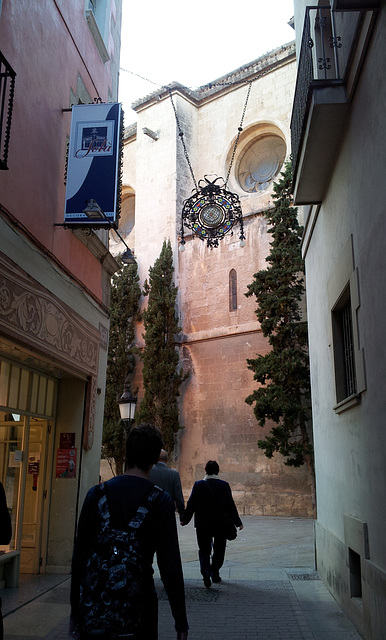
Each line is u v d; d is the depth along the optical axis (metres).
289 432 18.67
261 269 21.62
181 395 22.70
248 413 20.77
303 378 18.23
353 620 5.98
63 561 8.97
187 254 23.98
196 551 11.39
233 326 21.80
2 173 6.73
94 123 8.63
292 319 19.16
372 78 5.06
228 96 25.83
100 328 10.79
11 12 7.23
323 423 8.43
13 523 7.93
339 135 6.60
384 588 4.66
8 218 6.75
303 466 18.92
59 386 9.79
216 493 8.02
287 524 16.16
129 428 12.83
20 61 7.50
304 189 7.88
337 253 6.99
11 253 6.80
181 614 2.66
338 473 7.19
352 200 6.05
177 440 22.33
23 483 8.20
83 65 10.47
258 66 24.77
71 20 9.86
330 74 7.55
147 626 2.62
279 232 19.67
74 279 9.23
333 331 7.34
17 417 8.22
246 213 23.17
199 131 26.48
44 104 8.35
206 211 13.91
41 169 8.10
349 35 6.04
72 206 8.36
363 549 5.47
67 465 9.38
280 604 6.89
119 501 2.75
